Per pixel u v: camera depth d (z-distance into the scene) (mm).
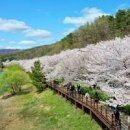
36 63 88562
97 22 130750
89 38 118750
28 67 140500
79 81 54031
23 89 99125
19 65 189000
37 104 70625
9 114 68312
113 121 32531
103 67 32562
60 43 179625
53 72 77188
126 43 34094
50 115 57844
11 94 95500
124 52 31656
